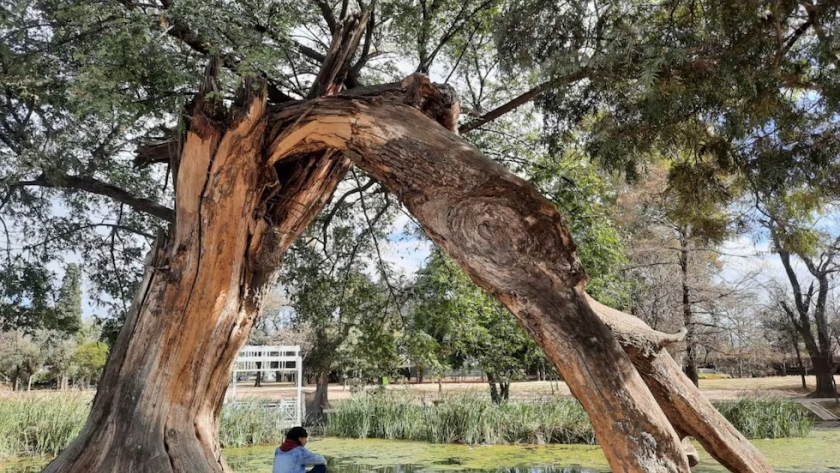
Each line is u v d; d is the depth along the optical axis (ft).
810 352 85.97
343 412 54.08
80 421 43.24
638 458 11.12
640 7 19.40
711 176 21.49
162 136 22.41
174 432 16.66
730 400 60.18
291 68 23.41
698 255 66.59
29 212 32.22
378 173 15.30
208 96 15.67
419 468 36.40
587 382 11.57
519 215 12.92
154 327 17.06
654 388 15.79
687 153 21.84
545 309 12.14
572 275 12.53
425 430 50.85
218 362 17.42
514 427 48.39
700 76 17.16
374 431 53.26
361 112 15.47
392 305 33.40
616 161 20.15
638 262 65.82
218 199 16.67
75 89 16.44
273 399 63.10
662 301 66.59
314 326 33.73
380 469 36.17
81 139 26.02
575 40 18.79
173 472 16.15
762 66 17.24
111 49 16.25
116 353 17.39
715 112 19.01
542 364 57.21
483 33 28.68
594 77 18.34
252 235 17.40
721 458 15.75
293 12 20.59
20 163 24.09
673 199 29.35
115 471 16.02
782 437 48.29
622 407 11.35
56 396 46.09
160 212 27.61
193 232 16.99
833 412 69.05
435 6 26.43
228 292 17.17
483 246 12.89
